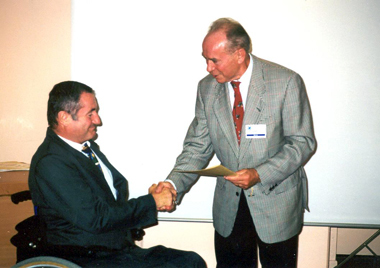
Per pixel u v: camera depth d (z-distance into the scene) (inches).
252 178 73.6
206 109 81.7
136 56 99.0
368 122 97.3
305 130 77.2
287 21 95.5
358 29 94.7
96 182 72.8
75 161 71.1
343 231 120.2
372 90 96.3
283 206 78.2
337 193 100.7
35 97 103.3
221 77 76.5
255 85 76.2
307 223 102.3
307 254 105.0
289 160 75.1
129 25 98.0
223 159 81.5
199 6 96.7
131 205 73.0
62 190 67.9
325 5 94.4
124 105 100.8
